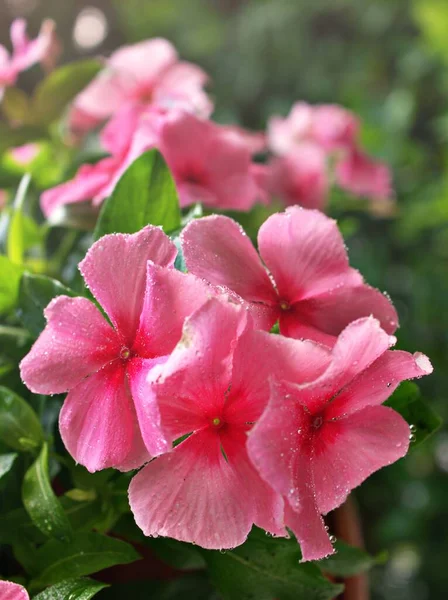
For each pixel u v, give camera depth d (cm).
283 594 17
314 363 13
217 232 15
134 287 14
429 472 55
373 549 53
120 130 22
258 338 13
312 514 13
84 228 22
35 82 42
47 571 17
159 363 13
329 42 71
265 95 71
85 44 63
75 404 14
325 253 16
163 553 19
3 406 18
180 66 29
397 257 59
